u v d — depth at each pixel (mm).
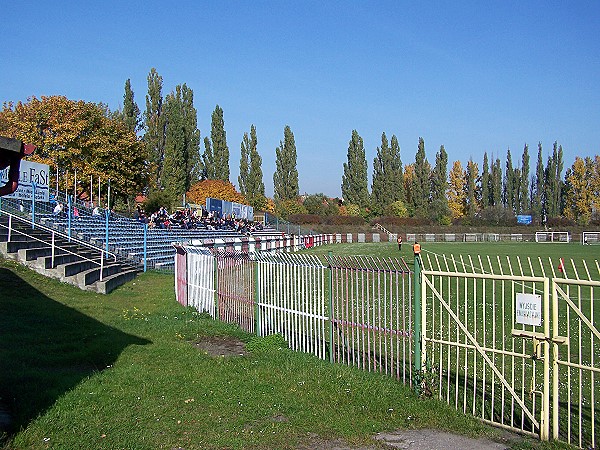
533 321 6680
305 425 6668
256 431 6500
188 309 15062
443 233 85125
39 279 17156
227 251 13758
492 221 92375
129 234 31688
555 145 106188
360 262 9203
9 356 9391
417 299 7785
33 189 23094
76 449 5891
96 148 48469
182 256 16484
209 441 6199
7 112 48719
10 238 19094
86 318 13328
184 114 74562
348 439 6285
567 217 103062
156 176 66500
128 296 17906
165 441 6172
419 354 7754
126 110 64875
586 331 12141
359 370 8703
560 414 7223
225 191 74500
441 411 7098
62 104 46375
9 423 6508
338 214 92000
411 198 99375
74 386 7957
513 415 6844
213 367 9195
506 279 6887
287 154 91000
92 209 32844
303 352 9953
